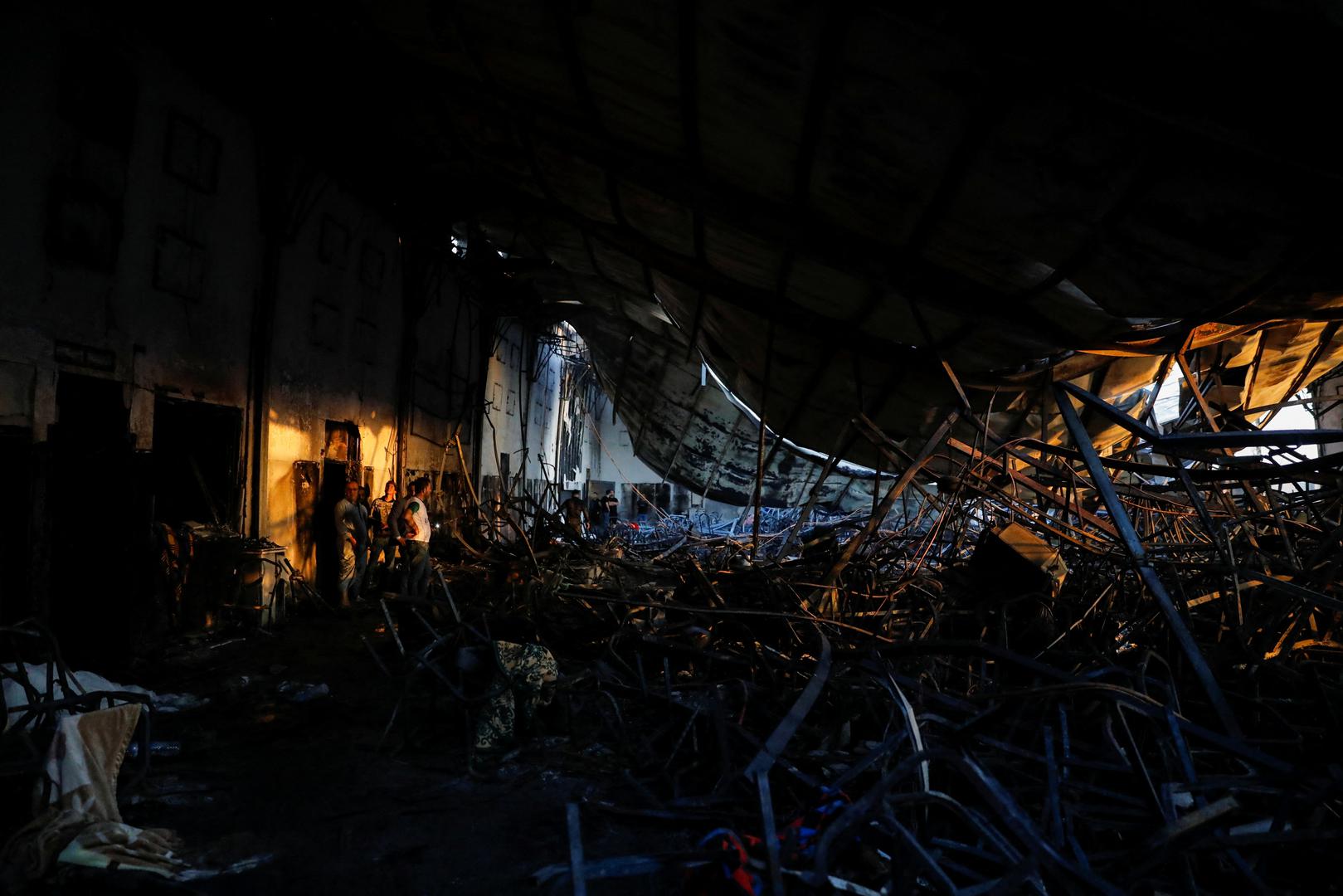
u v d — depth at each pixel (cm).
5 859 324
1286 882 302
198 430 854
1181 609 494
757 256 838
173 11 679
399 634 831
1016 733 422
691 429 2295
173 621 750
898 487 788
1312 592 404
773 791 392
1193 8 346
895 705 388
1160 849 266
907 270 689
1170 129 407
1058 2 374
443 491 1578
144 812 392
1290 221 441
